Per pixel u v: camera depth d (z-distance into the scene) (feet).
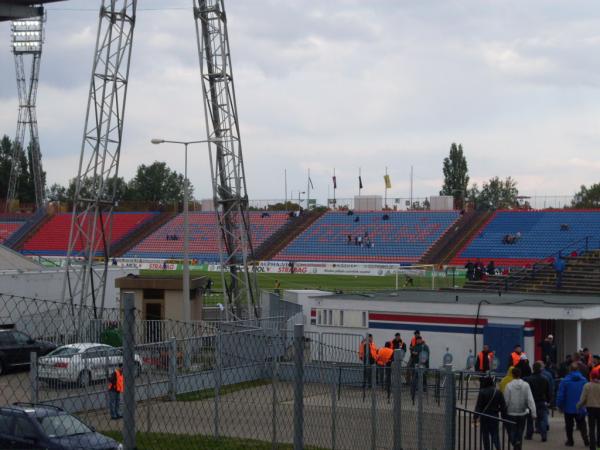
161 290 133.69
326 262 319.06
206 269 315.78
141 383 52.95
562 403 67.87
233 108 150.00
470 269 220.43
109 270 169.78
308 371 56.59
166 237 355.36
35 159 426.10
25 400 51.90
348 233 339.98
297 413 31.65
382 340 121.49
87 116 146.20
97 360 57.82
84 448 42.11
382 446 53.11
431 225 332.60
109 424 54.49
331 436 52.80
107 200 148.66
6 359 97.86
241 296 156.46
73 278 158.20
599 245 290.56
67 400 54.95
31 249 352.08
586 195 461.37
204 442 49.93
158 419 53.62
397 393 42.93
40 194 426.92
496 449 59.82
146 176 614.75
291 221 360.89
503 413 59.21
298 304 149.38
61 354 58.08
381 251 320.50
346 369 58.95
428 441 54.03
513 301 118.42
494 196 566.36
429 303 118.32
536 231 309.42
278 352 56.90
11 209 414.41
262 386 56.54
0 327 96.68
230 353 56.65
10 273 140.77
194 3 148.46
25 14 123.03
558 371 97.04
